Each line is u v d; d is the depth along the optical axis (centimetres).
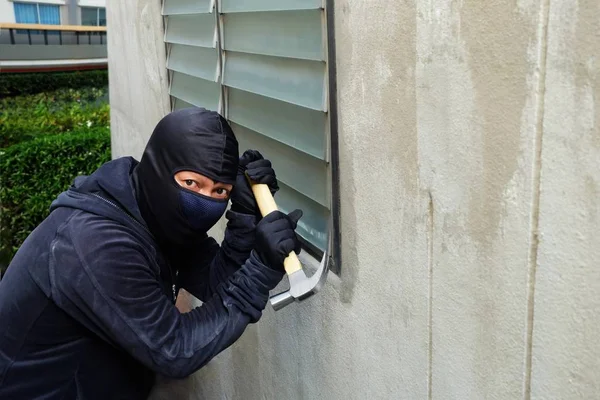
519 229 115
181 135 153
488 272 124
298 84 192
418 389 151
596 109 98
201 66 279
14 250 618
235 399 272
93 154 669
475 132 122
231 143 157
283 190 220
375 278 164
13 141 865
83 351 163
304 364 210
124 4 411
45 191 639
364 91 158
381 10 147
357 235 171
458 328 134
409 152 143
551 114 105
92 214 157
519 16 109
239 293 159
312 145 189
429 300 143
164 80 344
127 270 150
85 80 1320
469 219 127
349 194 172
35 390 163
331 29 170
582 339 105
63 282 150
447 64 127
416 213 144
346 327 181
